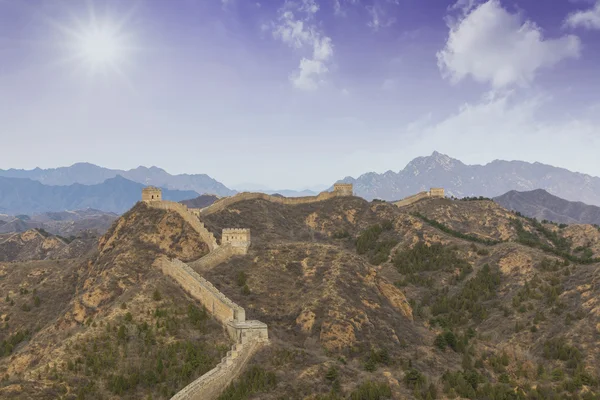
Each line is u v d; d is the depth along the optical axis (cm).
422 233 18000
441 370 9481
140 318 9494
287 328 10469
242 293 11562
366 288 12094
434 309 13688
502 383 9194
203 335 9238
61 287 15525
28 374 8019
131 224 16425
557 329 11694
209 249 14550
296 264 13062
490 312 13438
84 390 7519
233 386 7812
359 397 7675
